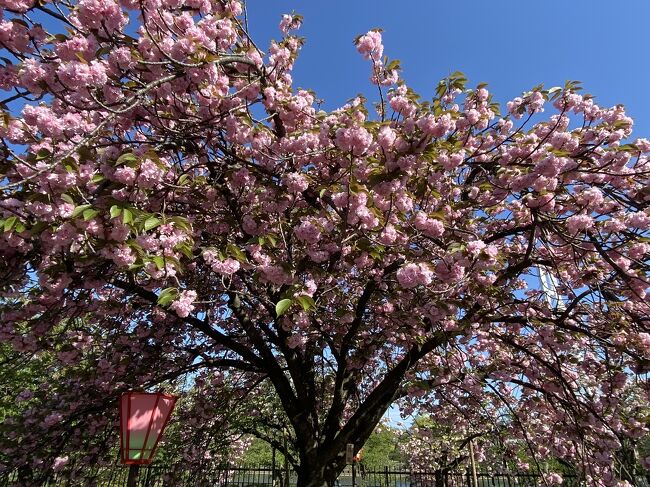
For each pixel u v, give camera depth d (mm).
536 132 4965
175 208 4512
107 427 6445
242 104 4133
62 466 5852
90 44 3145
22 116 2910
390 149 3553
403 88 4996
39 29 3137
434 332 5094
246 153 5020
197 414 7523
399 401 8320
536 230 4871
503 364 6387
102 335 5926
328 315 5617
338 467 5387
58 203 2750
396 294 5082
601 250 4062
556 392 6102
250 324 5766
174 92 3613
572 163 4180
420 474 10844
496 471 11547
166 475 7789
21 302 4336
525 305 5793
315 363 7328
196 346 6898
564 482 8547
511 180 4191
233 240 4809
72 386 5910
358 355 5723
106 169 3051
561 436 6660
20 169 2850
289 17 5441
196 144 4359
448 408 8227
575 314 5359
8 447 5480
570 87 4441
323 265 5102
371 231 3869
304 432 5562
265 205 4215
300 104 4359
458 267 3828
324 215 3891
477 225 5352
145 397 3113
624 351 4781
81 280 4094
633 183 4426
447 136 4930
